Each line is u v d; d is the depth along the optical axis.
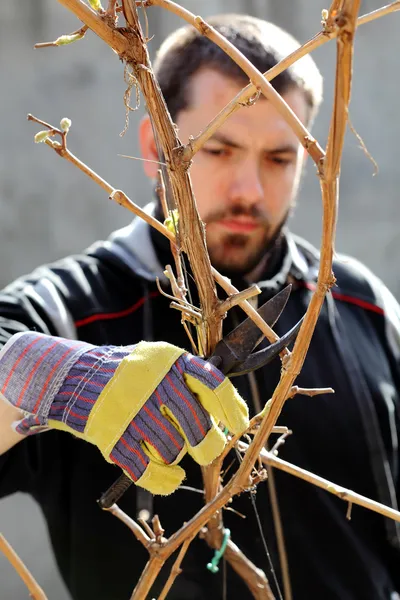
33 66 4.80
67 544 1.38
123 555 1.32
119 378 0.84
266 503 1.36
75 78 4.80
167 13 4.55
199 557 1.31
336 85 0.60
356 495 0.93
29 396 0.89
